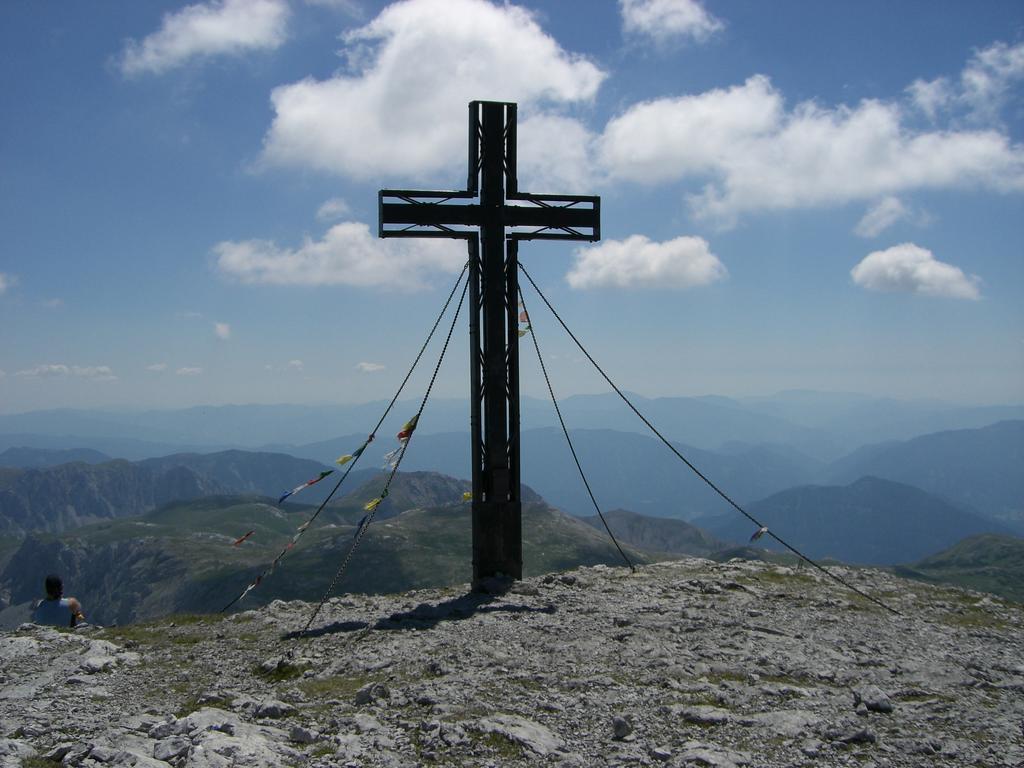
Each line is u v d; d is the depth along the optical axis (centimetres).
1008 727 1288
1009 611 2409
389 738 1188
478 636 1834
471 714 1290
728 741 1197
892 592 2589
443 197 2430
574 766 1102
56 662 1659
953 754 1166
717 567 2916
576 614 2078
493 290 2462
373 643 1798
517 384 2506
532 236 2491
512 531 2512
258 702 1354
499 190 2456
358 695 1377
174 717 1255
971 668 1684
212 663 1691
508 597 2300
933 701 1431
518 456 2527
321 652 1744
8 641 1812
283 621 2102
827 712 1327
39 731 1202
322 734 1209
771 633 1914
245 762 1062
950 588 2734
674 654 1670
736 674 1552
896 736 1234
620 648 1725
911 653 1806
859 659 1711
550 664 1605
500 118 2455
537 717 1293
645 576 2688
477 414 2480
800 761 1127
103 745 1112
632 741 1194
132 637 1955
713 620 2003
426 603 2239
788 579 2723
